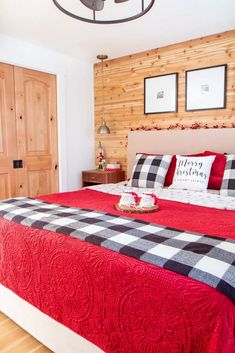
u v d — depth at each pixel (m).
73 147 3.86
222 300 0.82
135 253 1.06
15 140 3.19
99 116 4.08
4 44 2.92
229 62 2.91
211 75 3.03
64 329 1.31
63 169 3.69
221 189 2.33
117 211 1.81
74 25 2.68
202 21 2.64
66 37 2.99
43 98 3.44
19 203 1.93
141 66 3.55
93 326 1.14
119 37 3.01
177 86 3.29
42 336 1.46
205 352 0.81
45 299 1.36
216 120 3.04
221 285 0.86
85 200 2.20
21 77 3.19
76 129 3.88
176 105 3.31
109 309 1.06
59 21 2.59
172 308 0.88
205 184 2.49
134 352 0.99
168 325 0.89
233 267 0.93
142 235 1.24
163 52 3.35
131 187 2.85
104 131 3.77
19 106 3.19
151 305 0.94
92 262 1.12
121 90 3.79
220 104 2.99
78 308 1.20
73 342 1.28
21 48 3.08
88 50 3.43
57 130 3.62
